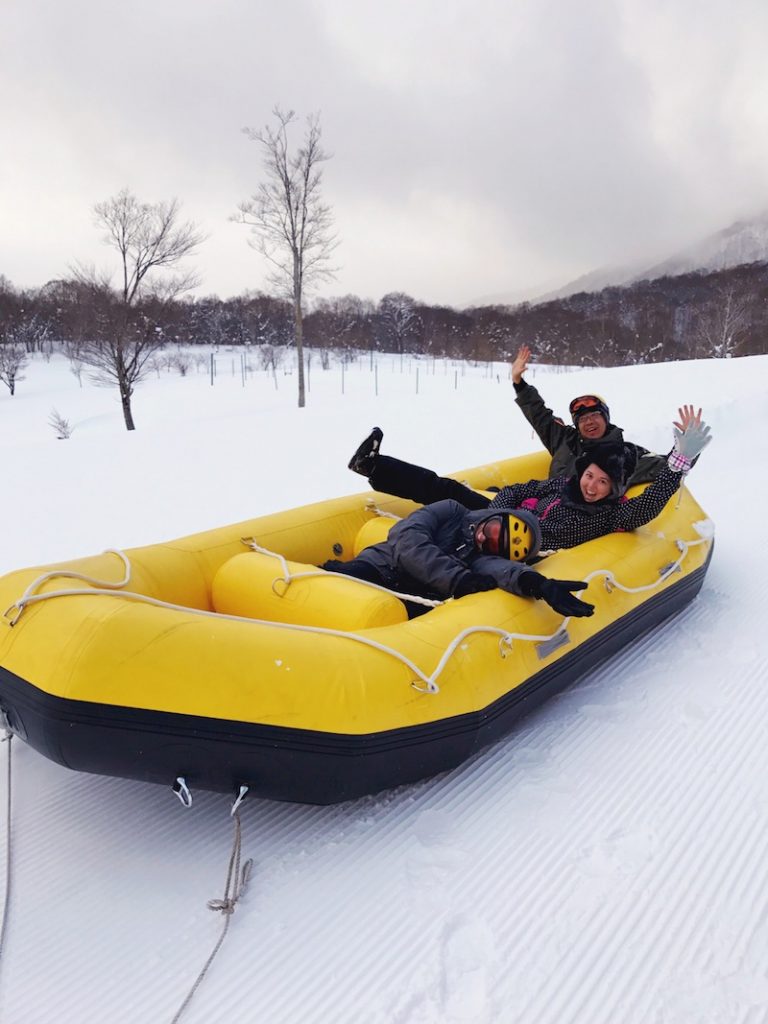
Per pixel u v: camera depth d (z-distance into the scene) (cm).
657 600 386
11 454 1080
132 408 2594
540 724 316
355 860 242
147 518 717
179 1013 188
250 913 221
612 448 391
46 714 225
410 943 208
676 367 1659
